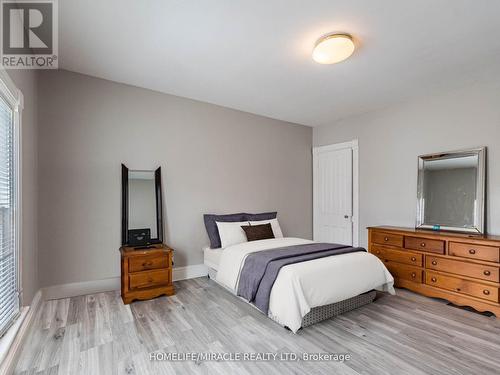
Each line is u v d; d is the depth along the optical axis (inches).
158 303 114.0
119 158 130.9
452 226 130.0
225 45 97.7
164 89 139.4
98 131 125.9
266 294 96.3
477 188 123.0
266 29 87.9
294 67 114.0
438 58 105.0
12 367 68.1
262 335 88.7
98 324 94.7
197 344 83.1
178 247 146.9
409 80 125.0
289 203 196.2
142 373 69.6
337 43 90.1
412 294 127.2
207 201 157.8
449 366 72.5
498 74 117.6
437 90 136.3
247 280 106.7
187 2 75.4
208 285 137.7
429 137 142.3
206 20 83.4
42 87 114.2
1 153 73.3
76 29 88.3
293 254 109.8
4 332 72.2
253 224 158.1
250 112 175.3
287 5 76.5
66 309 106.0
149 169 139.0
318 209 205.2
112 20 83.6
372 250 147.8
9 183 78.7
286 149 195.0
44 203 113.4
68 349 79.5
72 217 119.3
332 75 121.1
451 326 95.1
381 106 161.6
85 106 123.0
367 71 116.6
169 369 71.3
